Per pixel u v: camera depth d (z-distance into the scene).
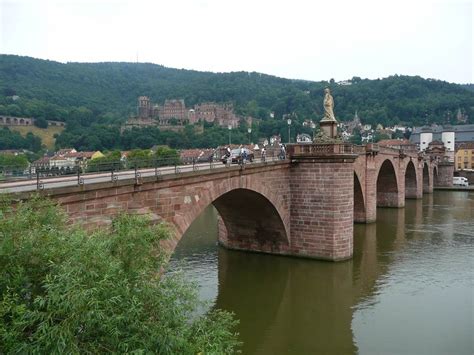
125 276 13.70
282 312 34.88
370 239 61.16
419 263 48.41
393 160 89.00
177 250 54.59
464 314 33.91
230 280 42.66
